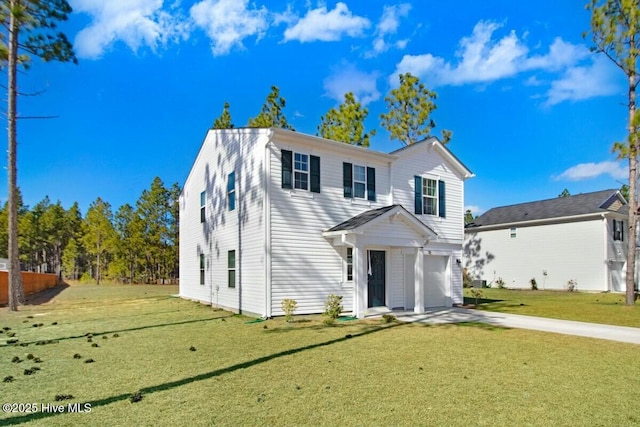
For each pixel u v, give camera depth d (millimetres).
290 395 4582
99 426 3725
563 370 5695
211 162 16250
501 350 6992
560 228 25391
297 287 11594
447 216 15805
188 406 4230
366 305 12594
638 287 24688
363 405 4258
